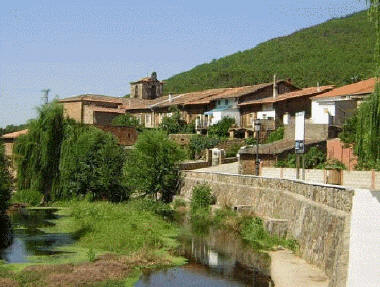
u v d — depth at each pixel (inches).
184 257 1117.7
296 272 929.5
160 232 1408.7
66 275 908.0
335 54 5378.9
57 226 1482.5
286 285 835.4
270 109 2746.1
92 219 1561.3
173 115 3267.7
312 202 1091.9
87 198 2037.4
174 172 2194.9
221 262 1065.5
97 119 3469.5
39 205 1978.3
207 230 1473.9
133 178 2110.0
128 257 1076.5
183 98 3592.5
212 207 1797.5
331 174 1457.9
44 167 2050.9
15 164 2057.1
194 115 3316.9
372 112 986.7
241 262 1063.6
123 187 2149.4
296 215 1173.7
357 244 720.3
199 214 1770.4
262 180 1558.8
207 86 5541.3
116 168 2118.6
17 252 1120.8
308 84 4517.7
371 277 616.7
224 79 5634.8
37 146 2057.1
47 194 2064.5
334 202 959.0
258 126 1726.1
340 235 810.2
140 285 884.6
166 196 2176.4
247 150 2016.5
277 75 5098.4
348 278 615.5
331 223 889.5
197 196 1872.5
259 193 1547.7
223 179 1841.8
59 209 1871.3
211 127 2935.5
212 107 3211.1
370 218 808.9
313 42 6289.4
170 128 3159.5
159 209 1903.3
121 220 1525.6
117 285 874.8
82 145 2078.0
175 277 943.7
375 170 1365.7
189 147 2714.1
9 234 1346.0
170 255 1135.6
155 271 992.2
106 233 1325.0
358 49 5324.8
